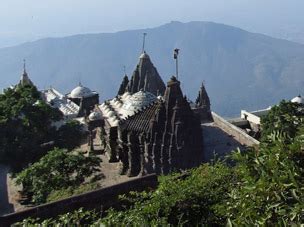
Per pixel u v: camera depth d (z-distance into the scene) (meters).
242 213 12.12
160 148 44.72
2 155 52.88
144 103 55.84
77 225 18.72
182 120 43.94
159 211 19.17
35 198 36.28
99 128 59.66
